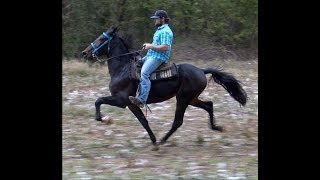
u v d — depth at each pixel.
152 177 7.32
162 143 9.56
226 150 9.30
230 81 9.62
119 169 7.90
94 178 7.27
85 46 22.75
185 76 9.39
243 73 19.59
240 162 8.31
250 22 25.53
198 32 24.70
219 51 24.56
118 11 23.05
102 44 9.59
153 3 22.91
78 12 22.50
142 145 9.75
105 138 10.33
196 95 9.54
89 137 10.38
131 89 9.39
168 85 9.32
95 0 22.55
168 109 13.30
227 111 13.15
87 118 12.15
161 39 9.15
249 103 14.09
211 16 24.59
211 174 7.53
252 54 25.72
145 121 9.55
